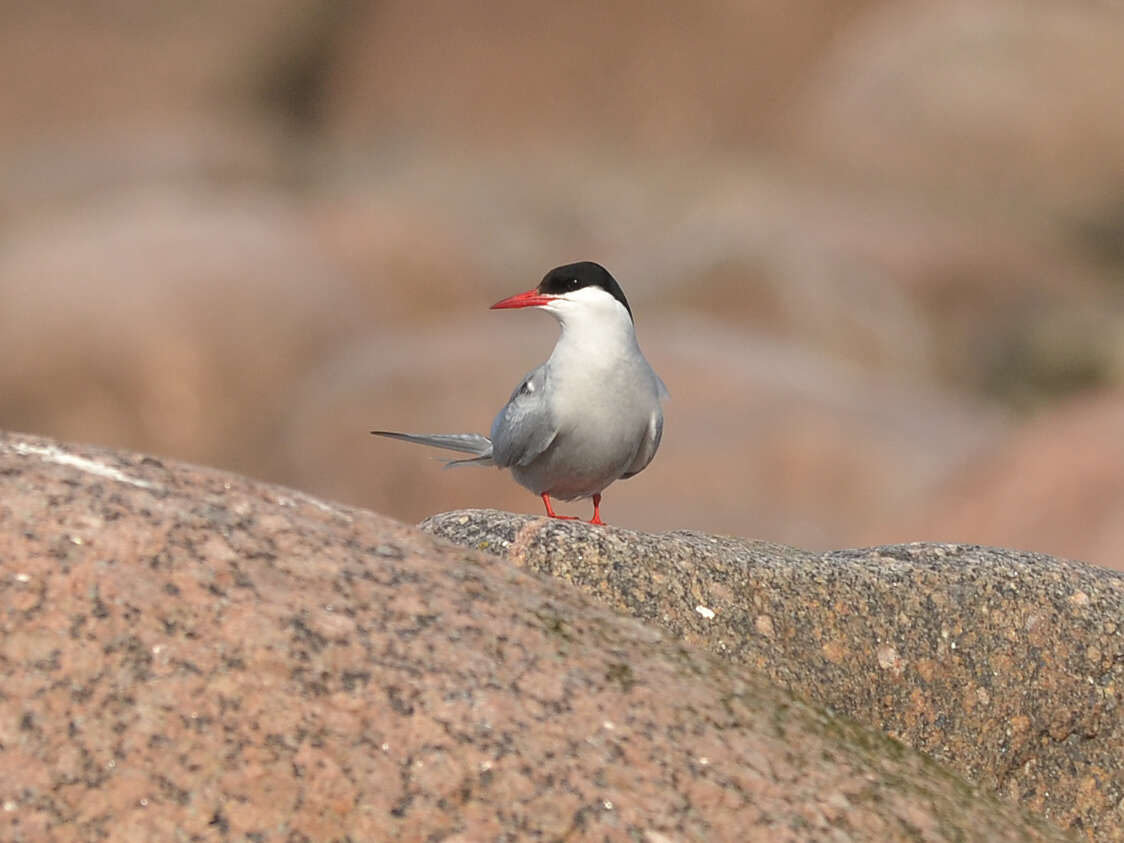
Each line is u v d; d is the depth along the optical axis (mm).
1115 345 22125
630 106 32750
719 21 33156
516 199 28266
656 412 7176
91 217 25641
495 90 33156
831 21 32906
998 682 5859
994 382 22000
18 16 32156
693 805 4133
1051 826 4875
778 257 23141
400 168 30781
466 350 18234
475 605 4547
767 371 17219
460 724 4102
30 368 20141
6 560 4094
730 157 30922
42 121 31047
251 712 3971
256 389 20266
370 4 33969
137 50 32250
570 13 33656
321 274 22500
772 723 4641
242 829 3773
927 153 29031
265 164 29859
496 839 3887
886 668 5793
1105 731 5891
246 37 32906
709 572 5832
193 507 4465
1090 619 6043
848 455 15148
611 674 4496
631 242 26391
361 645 4207
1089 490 12859
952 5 30625
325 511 4754
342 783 3898
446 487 16297
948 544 6352
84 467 4516
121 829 3723
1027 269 24750
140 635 4035
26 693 3879
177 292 21016
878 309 22641
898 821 4398
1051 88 28812
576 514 15008
